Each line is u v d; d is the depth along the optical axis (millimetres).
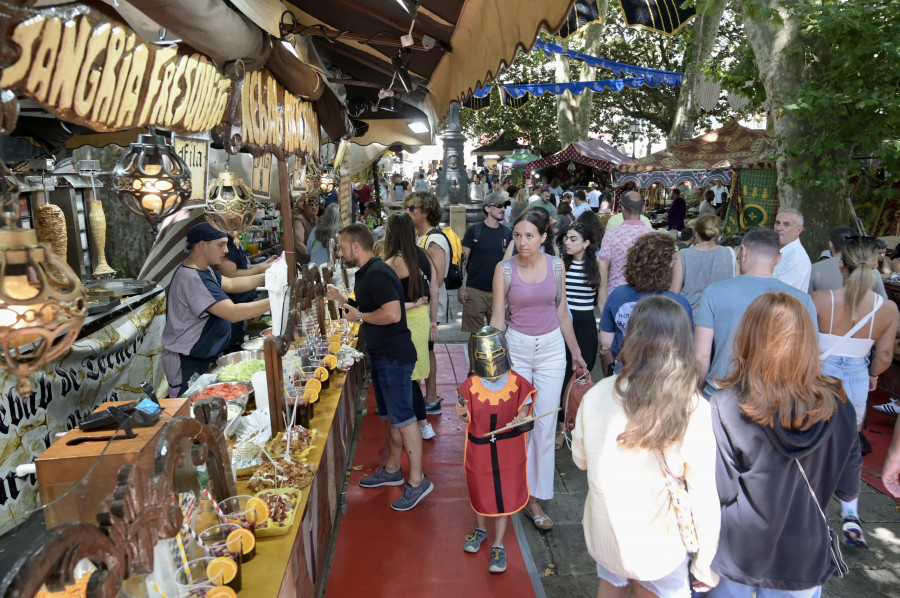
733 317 3223
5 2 1002
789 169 7363
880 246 6086
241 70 2254
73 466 1719
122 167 1815
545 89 18172
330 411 3676
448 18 2963
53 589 1070
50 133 4121
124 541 1302
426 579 3297
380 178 24750
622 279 5168
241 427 3068
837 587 3316
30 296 1009
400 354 3928
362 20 3361
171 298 3977
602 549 2221
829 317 3785
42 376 3602
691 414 2033
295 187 4348
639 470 2102
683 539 2096
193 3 1627
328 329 4609
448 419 5590
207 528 1998
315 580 2869
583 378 3881
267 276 3992
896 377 5844
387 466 4371
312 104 4340
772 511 2123
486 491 3279
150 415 1856
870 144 6195
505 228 6246
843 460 2168
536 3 1967
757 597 2303
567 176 25547
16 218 1055
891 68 5898
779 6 7059
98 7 1295
